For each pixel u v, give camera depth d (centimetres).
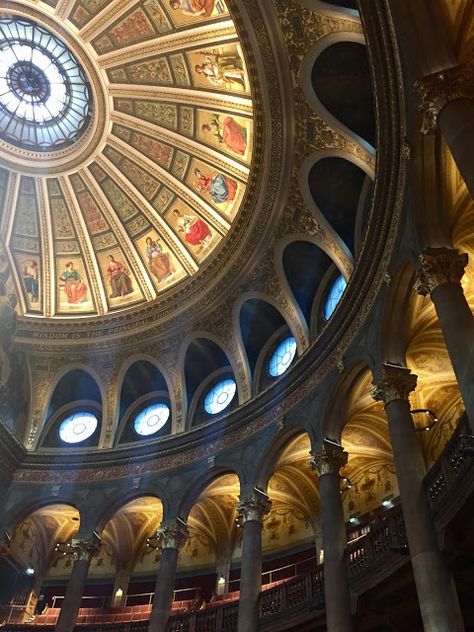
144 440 2462
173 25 2222
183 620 1855
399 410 1390
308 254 2102
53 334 2705
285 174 1997
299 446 2067
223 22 2067
